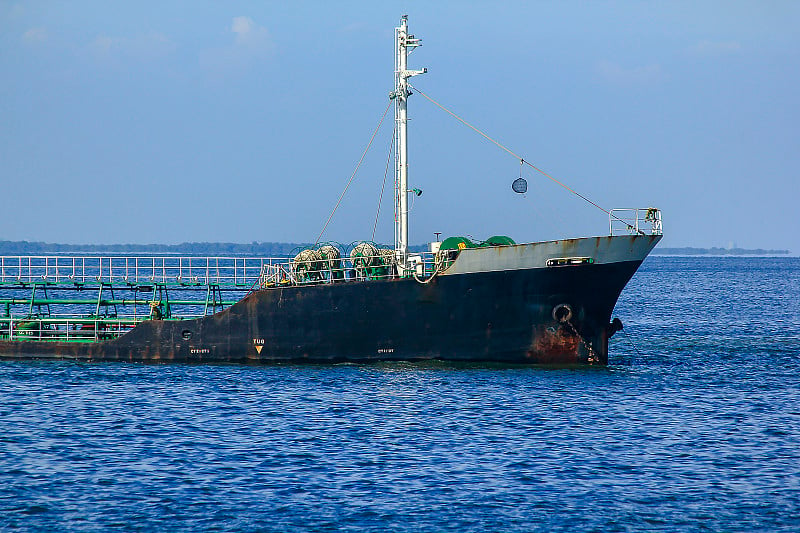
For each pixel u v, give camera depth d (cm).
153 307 18300
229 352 17225
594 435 12588
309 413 13675
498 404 14200
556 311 16238
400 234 17025
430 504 9981
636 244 16175
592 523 9519
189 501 10038
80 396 14850
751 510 9850
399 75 17012
